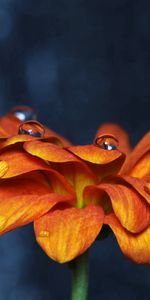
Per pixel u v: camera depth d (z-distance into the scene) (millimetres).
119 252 344
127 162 168
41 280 345
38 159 157
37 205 146
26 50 341
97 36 340
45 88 342
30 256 346
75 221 142
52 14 341
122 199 145
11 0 340
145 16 338
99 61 341
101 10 340
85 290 159
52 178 159
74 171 160
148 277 341
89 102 342
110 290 343
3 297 344
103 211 148
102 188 149
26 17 341
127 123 342
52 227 140
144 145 167
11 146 157
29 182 159
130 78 340
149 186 146
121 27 339
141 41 339
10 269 345
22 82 341
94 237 139
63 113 343
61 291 344
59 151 150
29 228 346
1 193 154
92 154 148
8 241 346
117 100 342
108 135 160
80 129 343
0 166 151
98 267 344
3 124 178
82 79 342
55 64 342
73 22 341
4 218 145
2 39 340
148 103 340
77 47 341
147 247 139
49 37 342
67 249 136
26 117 182
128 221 140
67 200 153
